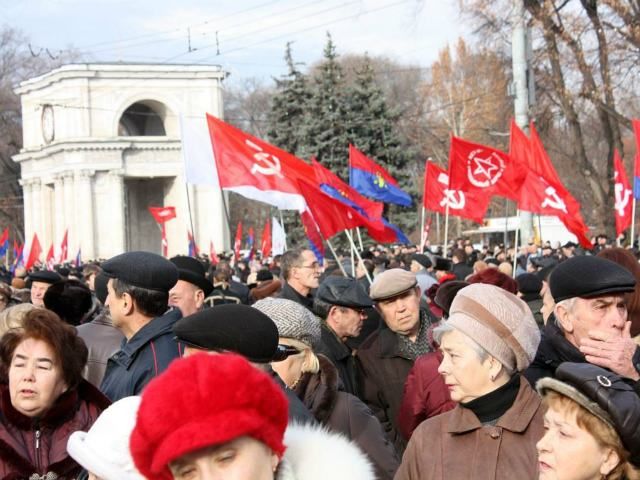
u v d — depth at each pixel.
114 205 63.84
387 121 50.09
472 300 3.96
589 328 4.71
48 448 4.39
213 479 2.38
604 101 32.28
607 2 30.44
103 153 63.69
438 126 76.62
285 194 11.00
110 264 5.55
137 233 67.75
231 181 10.84
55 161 65.44
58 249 65.69
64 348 4.42
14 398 4.35
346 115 49.50
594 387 3.13
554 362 4.97
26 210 71.75
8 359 4.41
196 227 65.31
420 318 6.50
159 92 64.94
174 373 2.39
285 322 4.55
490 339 3.87
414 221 49.84
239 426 2.34
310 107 49.75
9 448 4.27
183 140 11.04
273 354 3.73
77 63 63.62
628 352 4.00
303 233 48.62
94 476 3.44
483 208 16.83
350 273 15.45
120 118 66.12
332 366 4.74
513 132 13.62
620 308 4.75
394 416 6.31
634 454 3.13
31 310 4.55
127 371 5.32
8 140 83.25
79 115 63.66
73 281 7.80
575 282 4.71
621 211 19.17
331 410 4.56
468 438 3.91
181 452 2.30
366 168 17.19
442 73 74.12
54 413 4.41
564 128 36.81
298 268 8.72
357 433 4.55
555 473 3.22
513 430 3.85
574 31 31.44
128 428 3.36
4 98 81.12
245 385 2.38
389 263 19.75
